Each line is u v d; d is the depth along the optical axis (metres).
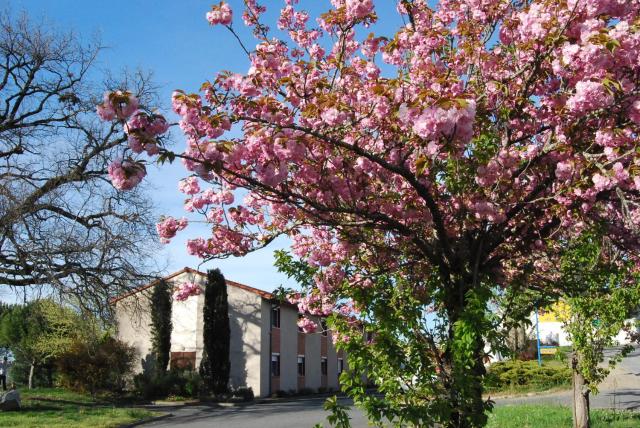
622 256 7.53
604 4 4.53
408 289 5.99
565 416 12.63
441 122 3.78
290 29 7.53
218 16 5.32
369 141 5.54
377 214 5.10
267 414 20.27
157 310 29.97
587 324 9.64
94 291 20.09
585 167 4.89
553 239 6.11
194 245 6.45
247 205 6.88
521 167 5.66
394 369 5.04
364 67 5.96
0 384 31.62
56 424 16.23
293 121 5.43
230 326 31.05
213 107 5.13
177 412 21.70
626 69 4.84
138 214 20.53
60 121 22.45
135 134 3.90
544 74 5.54
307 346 36.66
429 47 6.11
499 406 16.25
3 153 22.11
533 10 5.04
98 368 27.06
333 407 4.82
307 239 7.72
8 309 35.78
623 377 23.52
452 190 5.50
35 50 21.52
